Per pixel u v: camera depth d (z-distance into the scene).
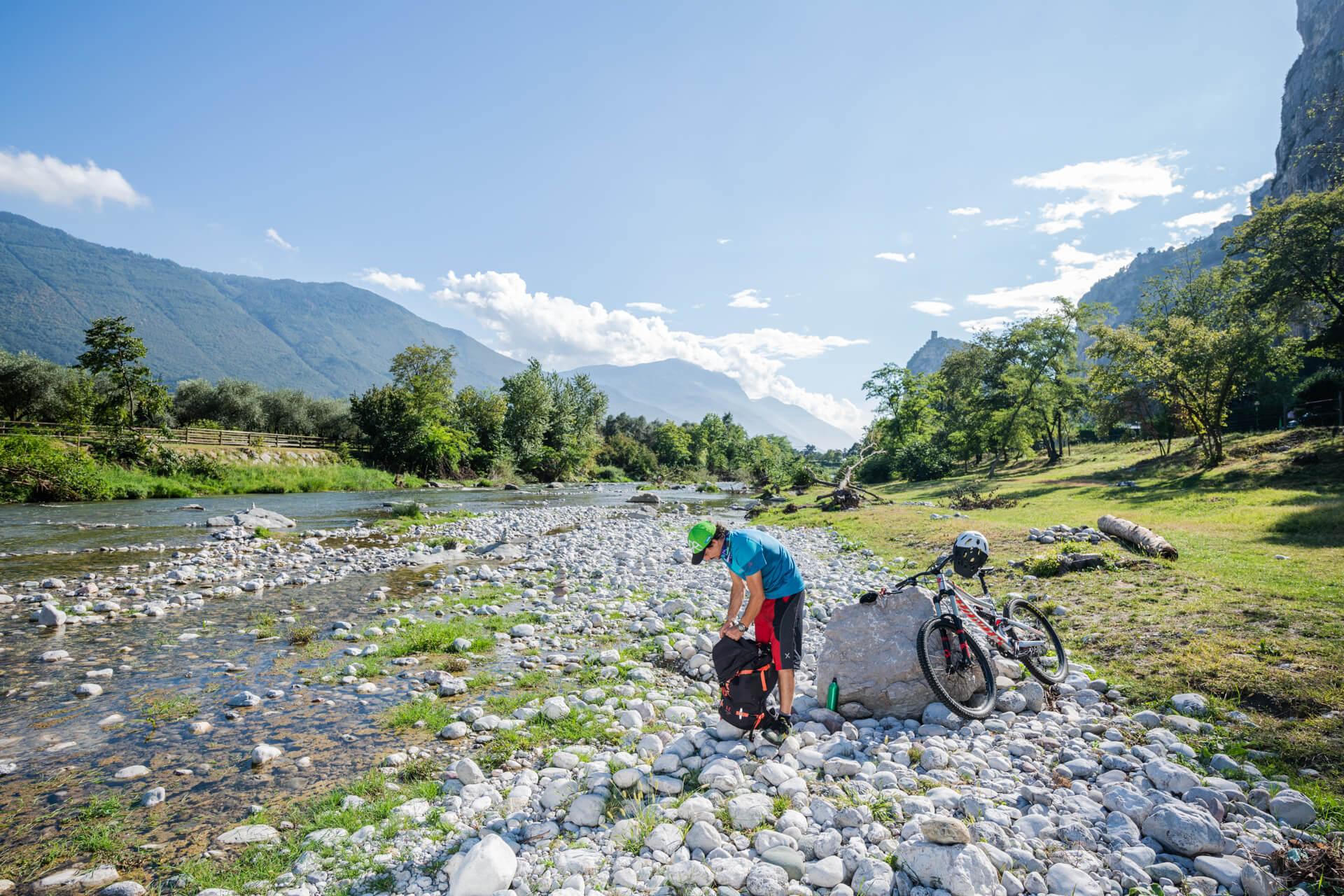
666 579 13.65
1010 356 59.94
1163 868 3.54
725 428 130.38
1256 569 9.81
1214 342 32.47
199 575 13.64
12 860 4.05
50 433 37.12
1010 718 5.70
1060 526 15.47
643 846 3.95
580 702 6.56
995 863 3.54
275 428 70.94
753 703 5.33
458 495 47.03
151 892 3.73
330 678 7.51
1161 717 5.48
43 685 7.27
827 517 25.70
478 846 3.66
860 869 3.59
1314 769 4.48
